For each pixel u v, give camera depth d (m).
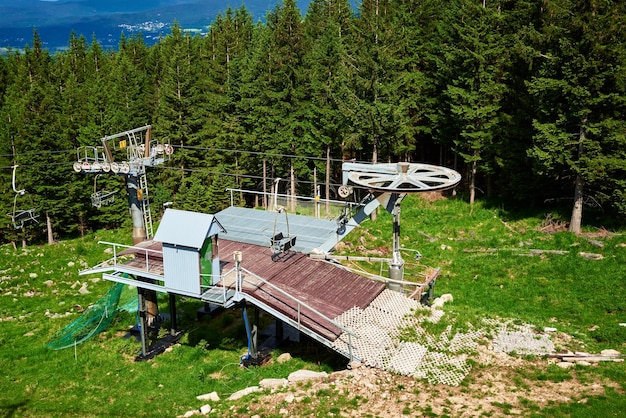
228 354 25.70
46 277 38.44
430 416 17.78
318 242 28.89
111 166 29.69
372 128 43.78
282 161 49.81
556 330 23.89
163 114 55.28
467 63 44.00
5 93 73.00
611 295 28.45
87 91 64.44
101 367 25.44
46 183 50.81
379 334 22.41
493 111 43.75
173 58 54.91
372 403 18.84
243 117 53.47
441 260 36.03
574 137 36.22
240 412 19.23
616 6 33.69
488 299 29.64
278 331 25.98
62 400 22.45
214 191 51.75
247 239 29.22
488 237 38.94
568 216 39.25
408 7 53.56
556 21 35.47
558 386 19.31
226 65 63.03
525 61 40.16
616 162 33.59
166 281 24.22
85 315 30.02
